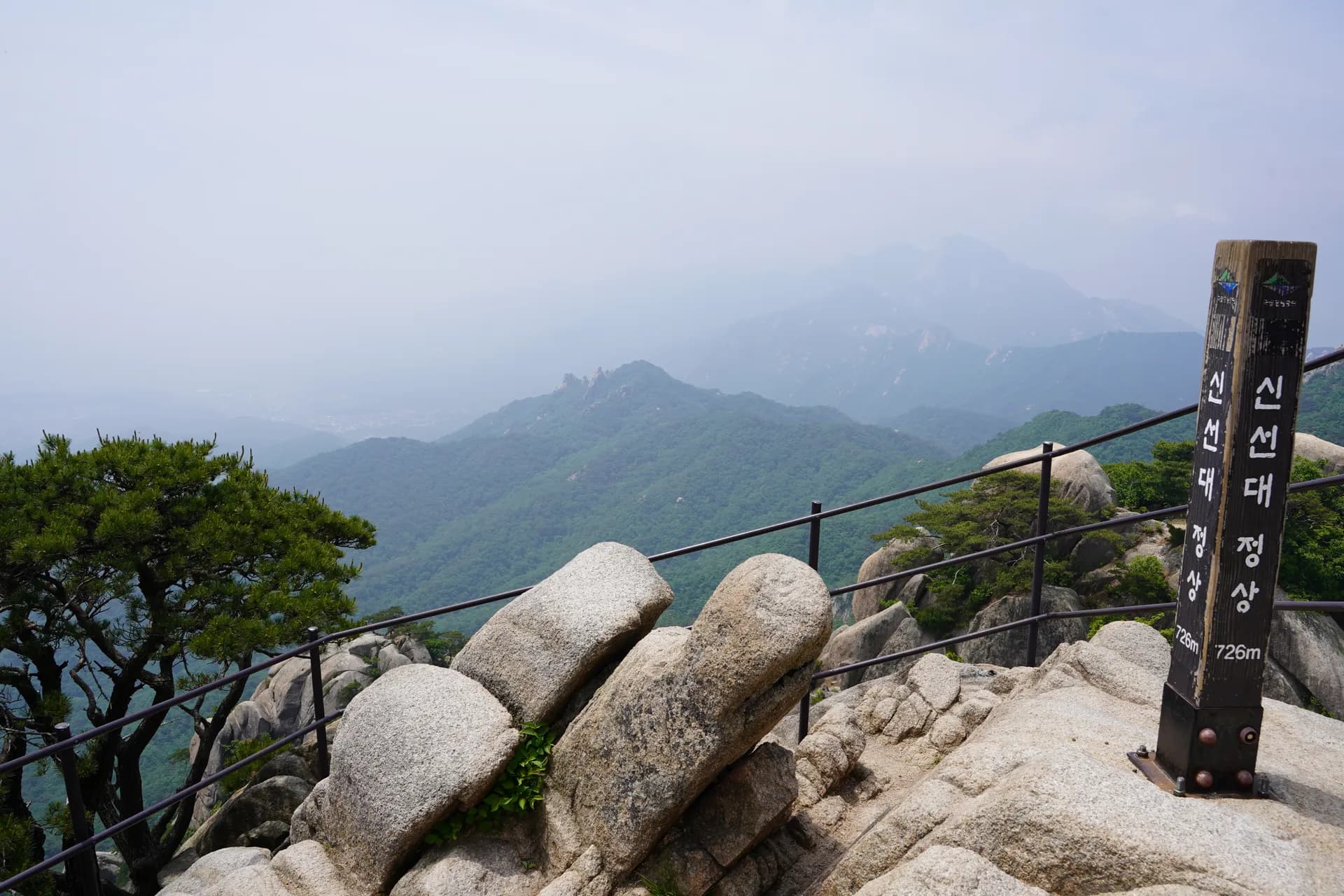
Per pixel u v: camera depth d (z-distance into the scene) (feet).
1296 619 56.59
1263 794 9.67
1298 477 74.79
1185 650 9.87
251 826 28.96
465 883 12.75
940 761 14.26
